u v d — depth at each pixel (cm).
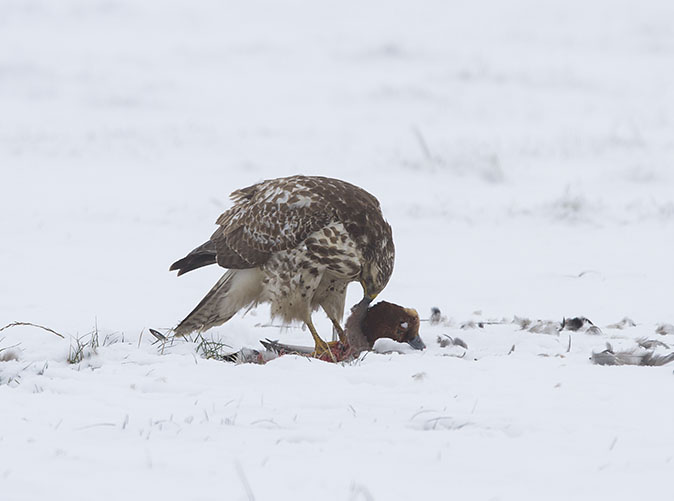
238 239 1042
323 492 556
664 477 588
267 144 3212
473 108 4000
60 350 962
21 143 3128
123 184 2530
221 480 572
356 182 2566
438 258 1672
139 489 556
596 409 741
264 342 1034
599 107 4019
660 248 1734
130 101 4162
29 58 5519
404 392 802
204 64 5478
